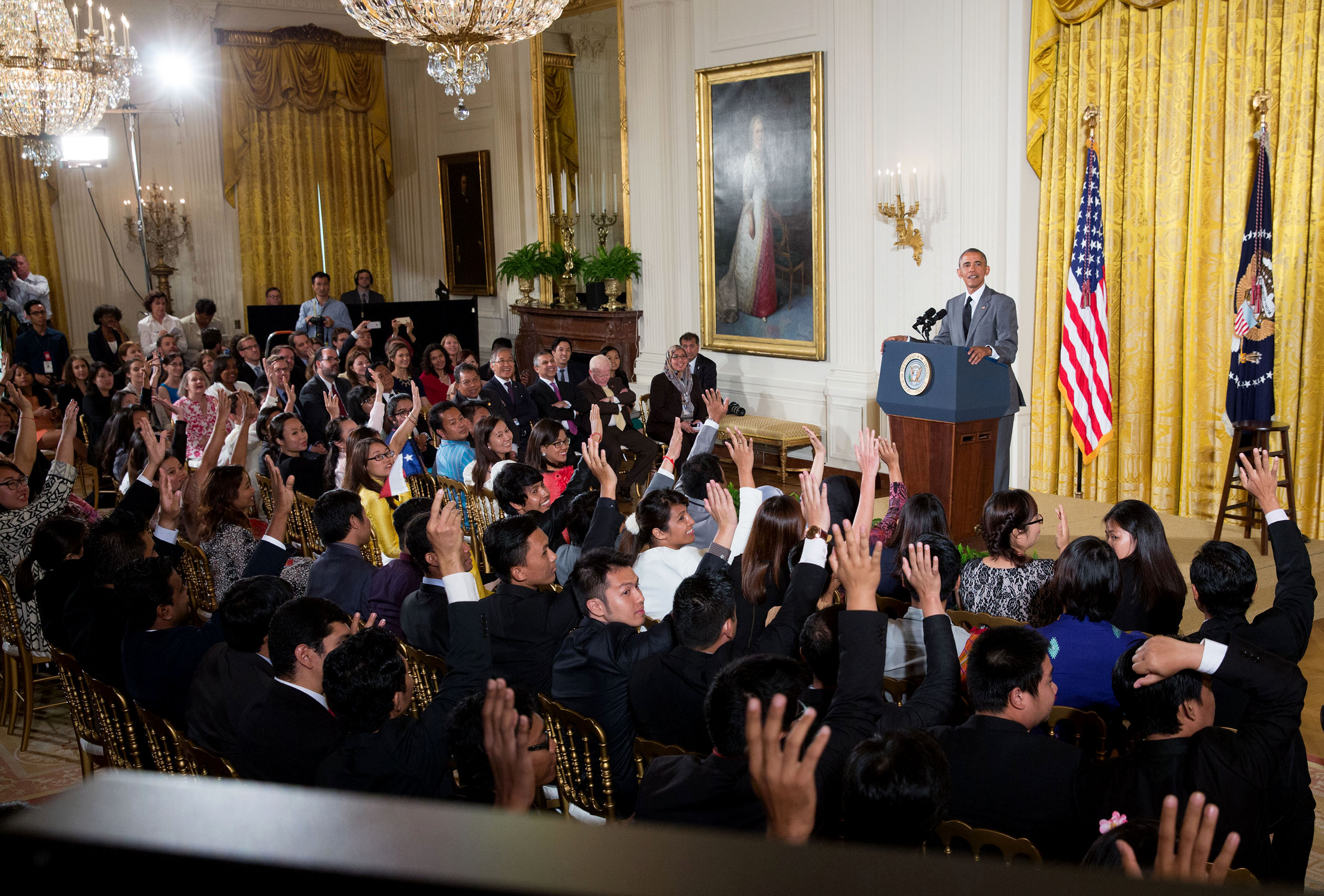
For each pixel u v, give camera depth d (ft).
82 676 11.66
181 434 26.76
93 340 37.70
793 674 7.26
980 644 8.05
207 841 0.83
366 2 19.76
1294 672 7.63
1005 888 0.86
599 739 9.53
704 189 35.60
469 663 8.86
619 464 30.27
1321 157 22.27
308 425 27.40
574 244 41.24
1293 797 8.93
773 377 34.88
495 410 28.48
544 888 0.77
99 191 42.24
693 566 13.07
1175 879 0.89
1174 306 24.98
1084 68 25.67
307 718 9.23
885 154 30.19
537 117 41.55
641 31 36.55
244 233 45.60
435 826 0.87
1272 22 22.58
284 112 46.01
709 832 0.88
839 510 15.58
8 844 0.83
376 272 49.14
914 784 6.02
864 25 30.07
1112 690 9.98
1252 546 22.34
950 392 20.85
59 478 16.65
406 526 13.14
